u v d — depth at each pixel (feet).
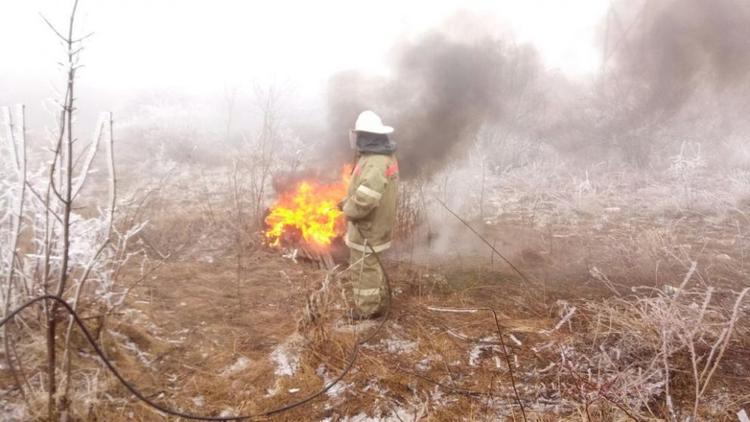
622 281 15.57
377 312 13.30
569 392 10.30
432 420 9.75
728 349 11.91
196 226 18.74
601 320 13.15
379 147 12.49
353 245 13.07
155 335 11.84
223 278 15.08
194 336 11.96
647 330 11.76
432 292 14.87
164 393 9.98
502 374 11.19
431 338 12.44
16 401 9.09
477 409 10.11
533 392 10.62
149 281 14.40
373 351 11.84
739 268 16.24
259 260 16.56
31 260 10.37
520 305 14.17
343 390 10.44
